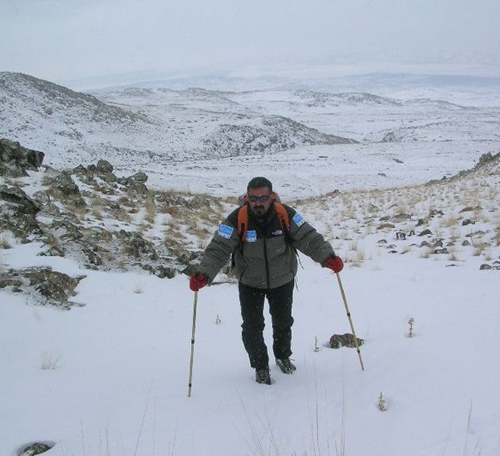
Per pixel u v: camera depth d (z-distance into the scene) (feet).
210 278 15.83
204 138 422.41
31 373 18.15
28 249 32.63
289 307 17.04
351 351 19.57
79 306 26.50
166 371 18.56
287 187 190.29
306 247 16.37
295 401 15.23
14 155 54.44
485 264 34.81
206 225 54.65
